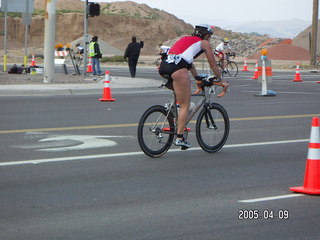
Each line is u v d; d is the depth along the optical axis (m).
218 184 8.70
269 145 11.98
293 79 34.44
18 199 7.73
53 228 6.56
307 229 6.61
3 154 10.66
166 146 10.62
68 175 9.12
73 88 23.73
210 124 11.05
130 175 9.19
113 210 7.28
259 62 23.06
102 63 55.09
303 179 9.07
